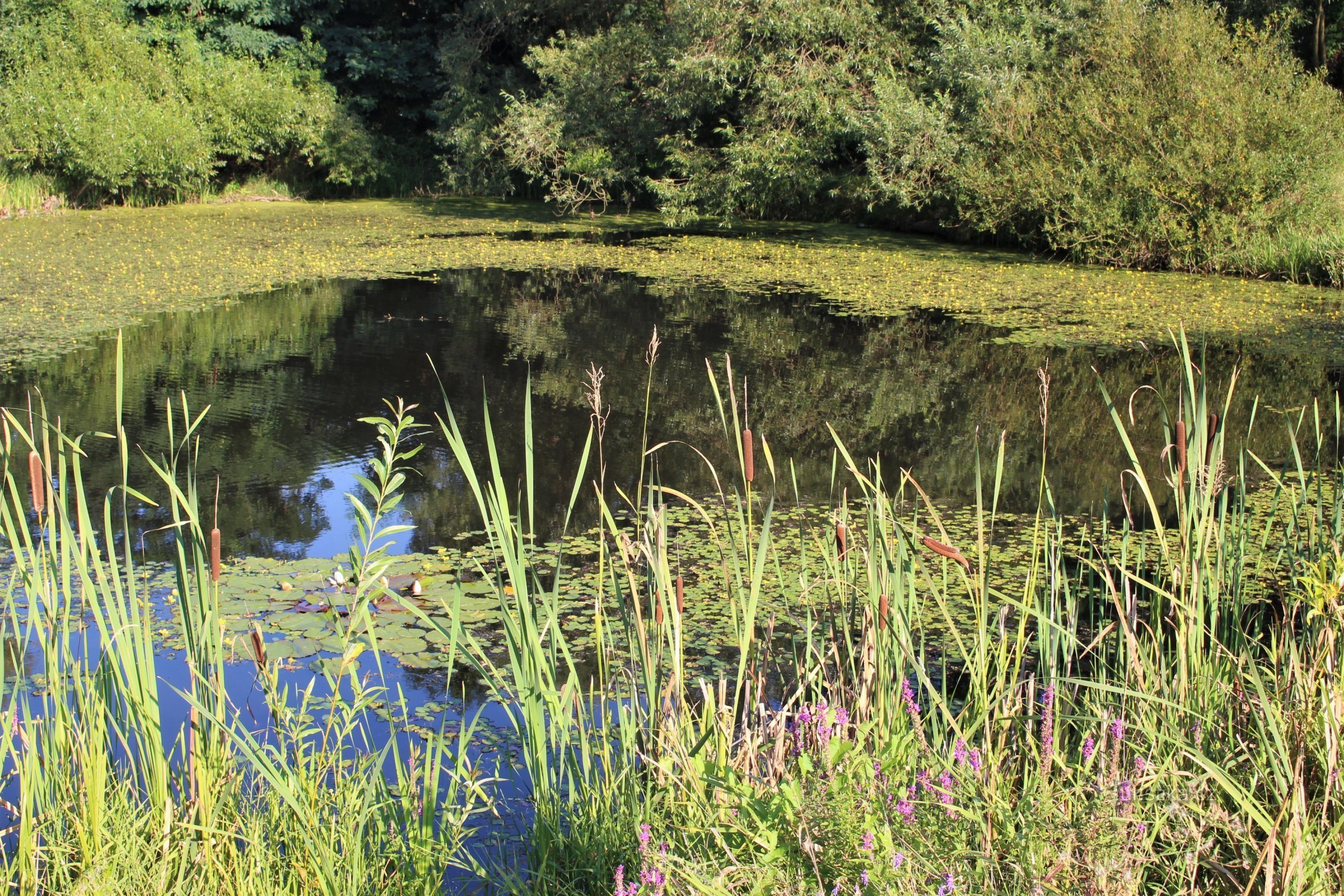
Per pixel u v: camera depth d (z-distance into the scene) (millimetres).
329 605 4043
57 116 18172
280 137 21594
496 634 3881
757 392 7852
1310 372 8117
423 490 5727
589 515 5344
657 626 2389
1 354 8578
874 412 7363
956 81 15273
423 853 2133
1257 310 10578
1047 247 15023
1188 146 13094
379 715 3260
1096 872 1753
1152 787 2098
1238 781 2229
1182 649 2447
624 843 2154
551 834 2252
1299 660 2469
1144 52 14164
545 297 11734
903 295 11695
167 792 2248
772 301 11469
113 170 18594
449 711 3314
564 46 20609
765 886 1728
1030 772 2199
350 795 2318
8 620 3828
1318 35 18281
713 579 4348
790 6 16000
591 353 9086
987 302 11211
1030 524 5125
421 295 11766
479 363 8656
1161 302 11055
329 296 11570
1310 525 2959
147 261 13391
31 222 16969
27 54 19094
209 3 23000
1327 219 12977
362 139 22438
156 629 3896
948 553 2195
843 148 17203
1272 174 12758
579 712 2404
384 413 7172
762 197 17484
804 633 3801
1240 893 1955
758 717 2506
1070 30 15227
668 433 6852
